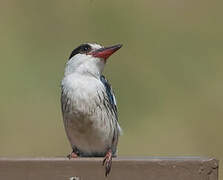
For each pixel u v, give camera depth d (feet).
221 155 52.19
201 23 64.69
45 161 26.05
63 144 51.37
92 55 31.58
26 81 58.34
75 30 62.49
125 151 51.88
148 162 25.86
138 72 59.00
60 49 60.90
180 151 52.08
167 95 57.52
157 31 63.62
